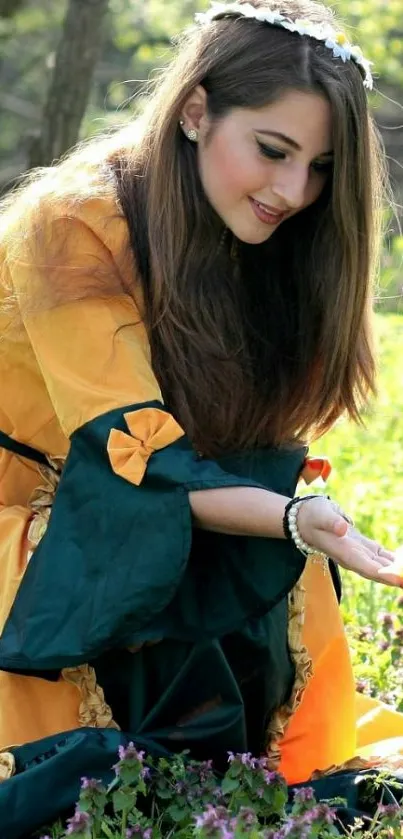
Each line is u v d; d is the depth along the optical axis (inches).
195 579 130.7
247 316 138.1
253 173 128.9
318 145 128.6
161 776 126.8
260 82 127.6
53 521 129.1
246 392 137.3
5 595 134.0
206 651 130.8
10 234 135.6
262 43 128.8
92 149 140.3
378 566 116.9
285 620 139.0
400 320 477.7
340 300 137.6
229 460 137.5
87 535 127.3
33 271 131.8
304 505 121.3
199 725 133.6
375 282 141.6
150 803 128.7
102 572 125.9
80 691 132.8
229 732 134.0
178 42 141.3
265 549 128.4
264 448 140.7
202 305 134.3
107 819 122.2
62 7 692.7
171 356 134.3
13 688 132.2
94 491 127.0
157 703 132.3
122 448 125.3
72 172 136.6
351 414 145.0
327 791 134.8
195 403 135.1
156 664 132.3
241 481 124.6
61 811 125.2
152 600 124.1
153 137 135.7
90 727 130.2
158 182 133.0
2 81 763.4
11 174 676.1
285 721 141.7
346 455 287.6
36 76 754.8
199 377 134.5
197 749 134.3
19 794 123.9
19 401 137.3
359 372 143.2
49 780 124.8
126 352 129.4
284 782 127.6
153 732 132.9
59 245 131.6
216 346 134.7
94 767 126.3
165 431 126.2
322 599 148.2
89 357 129.3
